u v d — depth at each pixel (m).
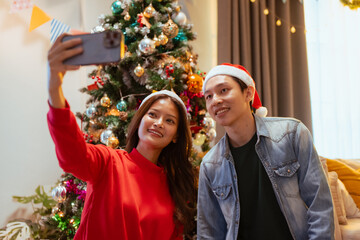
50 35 2.56
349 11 3.42
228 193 1.27
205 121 1.98
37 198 2.27
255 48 2.87
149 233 1.22
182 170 1.48
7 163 2.28
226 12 2.81
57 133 0.88
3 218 2.23
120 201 1.17
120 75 1.91
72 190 1.86
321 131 3.24
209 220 1.34
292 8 3.13
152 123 1.35
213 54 3.10
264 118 1.34
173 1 2.08
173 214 1.34
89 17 2.71
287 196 1.16
